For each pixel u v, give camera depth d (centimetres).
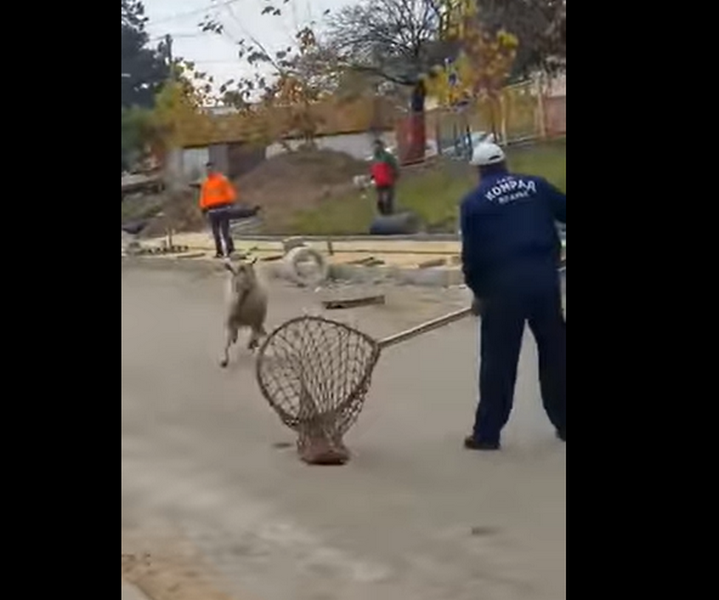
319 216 1672
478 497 507
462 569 434
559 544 447
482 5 1664
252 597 412
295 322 641
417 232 1519
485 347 580
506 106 1577
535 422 591
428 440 593
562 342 562
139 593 421
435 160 1683
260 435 622
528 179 580
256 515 494
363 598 412
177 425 631
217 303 1127
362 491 525
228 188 1574
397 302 1062
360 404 600
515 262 570
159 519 484
